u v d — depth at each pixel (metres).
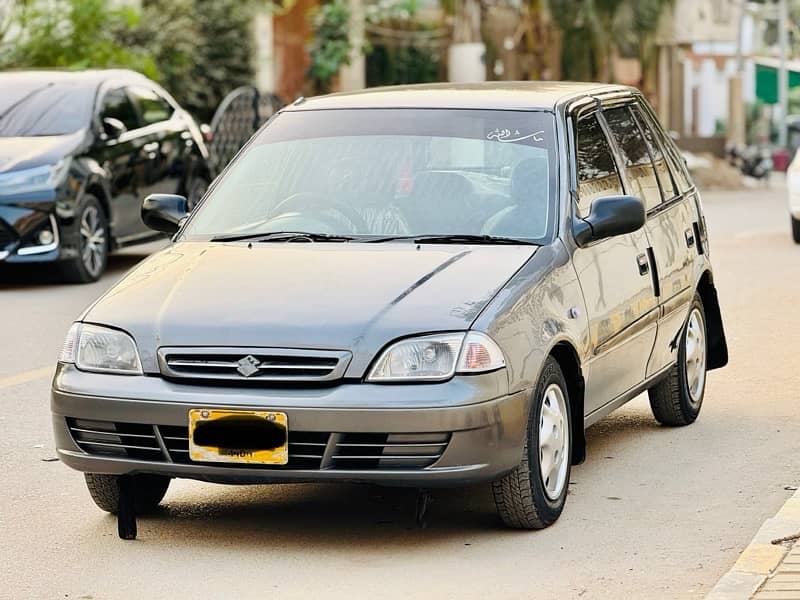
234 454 6.79
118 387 6.97
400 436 6.72
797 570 6.31
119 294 7.39
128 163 17.47
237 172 8.41
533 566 6.82
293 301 7.04
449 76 42.03
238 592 6.52
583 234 7.82
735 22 56.75
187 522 7.64
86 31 26.30
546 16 38.75
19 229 15.95
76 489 8.33
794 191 20.55
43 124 16.98
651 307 8.73
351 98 8.66
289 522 7.61
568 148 8.12
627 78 47.81
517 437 6.97
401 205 7.93
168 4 32.97
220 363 6.84
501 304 7.04
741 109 51.50
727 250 19.94
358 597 6.43
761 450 9.05
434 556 7.00
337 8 42.28
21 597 6.51
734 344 12.62
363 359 6.76
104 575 6.80
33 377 11.45
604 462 8.80
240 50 34.59
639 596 6.40
